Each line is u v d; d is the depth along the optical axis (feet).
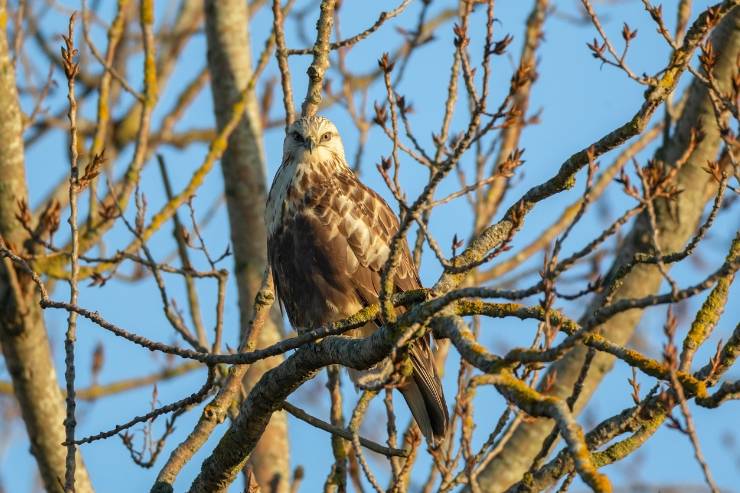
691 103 38.99
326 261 38.40
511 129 41.57
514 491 27.99
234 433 30.19
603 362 39.60
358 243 38.37
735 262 19.72
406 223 23.71
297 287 39.29
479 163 41.04
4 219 39.29
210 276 38.17
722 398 22.66
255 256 45.39
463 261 27.89
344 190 38.88
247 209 45.57
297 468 39.60
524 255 44.91
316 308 38.86
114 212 42.45
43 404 38.99
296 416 29.89
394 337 24.75
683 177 39.06
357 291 38.37
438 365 37.91
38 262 40.47
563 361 40.01
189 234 40.98
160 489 31.55
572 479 27.12
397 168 28.55
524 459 38.81
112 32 43.86
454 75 33.14
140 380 51.98
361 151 42.04
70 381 28.96
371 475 27.89
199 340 41.65
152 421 34.81
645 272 39.45
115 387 51.60
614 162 43.21
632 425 27.71
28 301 38.81
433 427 32.76
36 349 38.91
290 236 39.01
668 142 39.55
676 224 39.29
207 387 28.78
